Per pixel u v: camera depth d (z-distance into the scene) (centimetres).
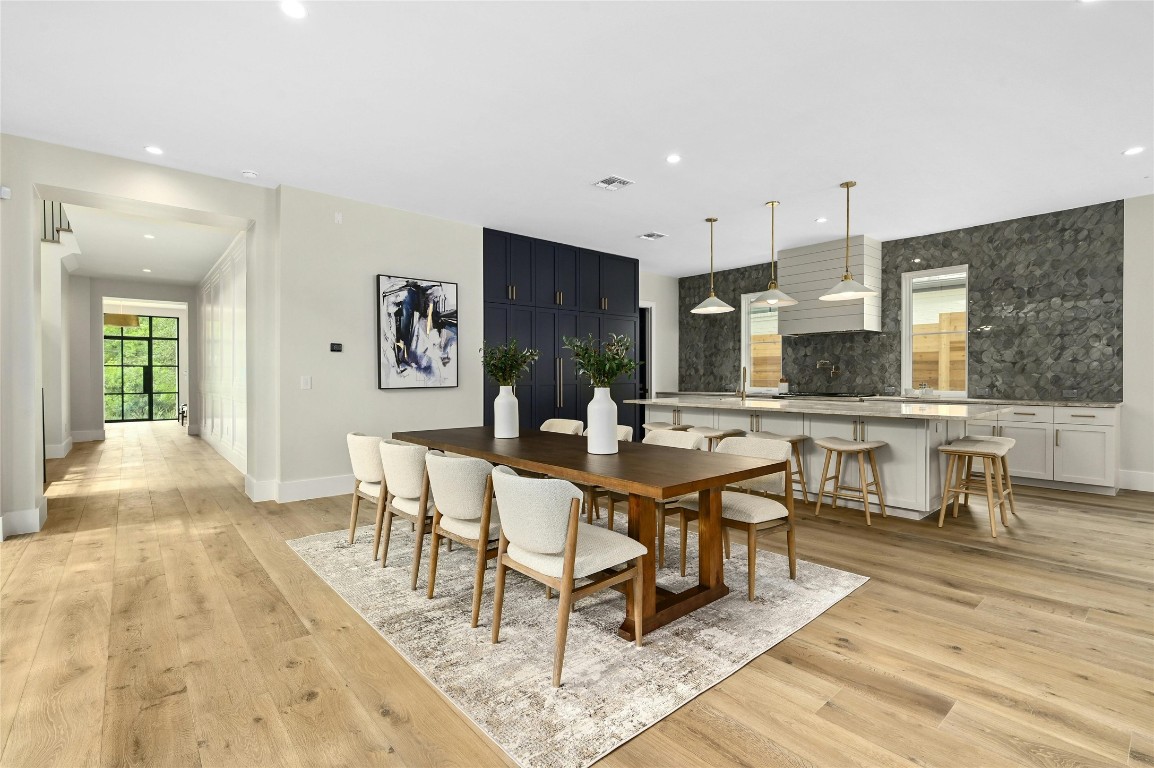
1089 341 548
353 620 262
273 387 494
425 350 566
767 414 523
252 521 429
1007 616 265
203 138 388
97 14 253
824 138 388
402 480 304
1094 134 381
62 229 633
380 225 539
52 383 760
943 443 452
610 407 310
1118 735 178
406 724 186
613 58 291
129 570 325
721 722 186
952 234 635
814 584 303
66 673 215
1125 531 402
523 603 281
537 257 674
